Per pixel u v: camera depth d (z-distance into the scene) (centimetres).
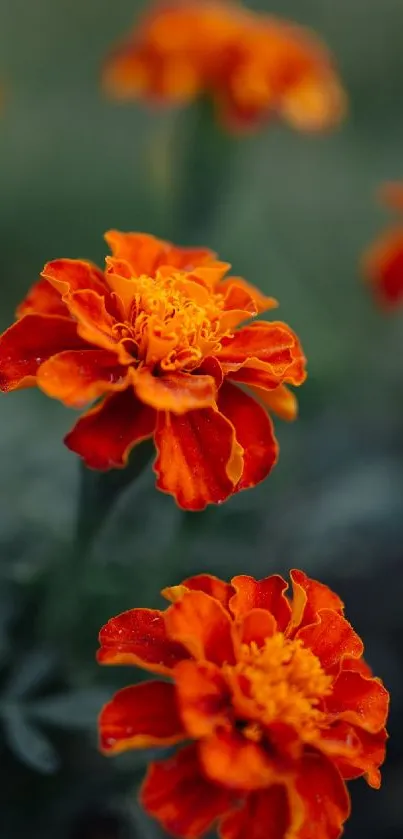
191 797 32
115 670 41
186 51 51
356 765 33
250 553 46
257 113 52
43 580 40
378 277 53
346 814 32
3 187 82
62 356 34
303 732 32
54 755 38
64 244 78
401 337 71
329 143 99
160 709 32
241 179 57
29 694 38
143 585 43
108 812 41
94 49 106
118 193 83
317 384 62
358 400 63
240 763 31
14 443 48
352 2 112
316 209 88
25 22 106
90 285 35
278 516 51
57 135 90
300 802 31
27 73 101
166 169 53
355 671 33
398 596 48
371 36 111
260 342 35
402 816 44
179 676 32
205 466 34
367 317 72
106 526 40
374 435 58
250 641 33
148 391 33
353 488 50
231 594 34
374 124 103
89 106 97
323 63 56
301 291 75
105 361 34
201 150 51
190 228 52
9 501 45
